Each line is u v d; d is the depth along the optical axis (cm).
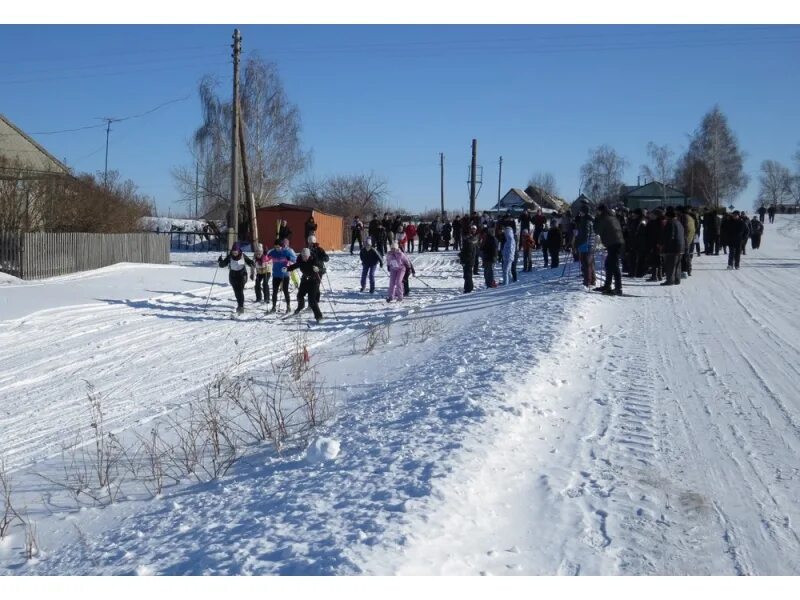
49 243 2570
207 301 2069
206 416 865
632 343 1157
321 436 775
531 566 461
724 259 2859
